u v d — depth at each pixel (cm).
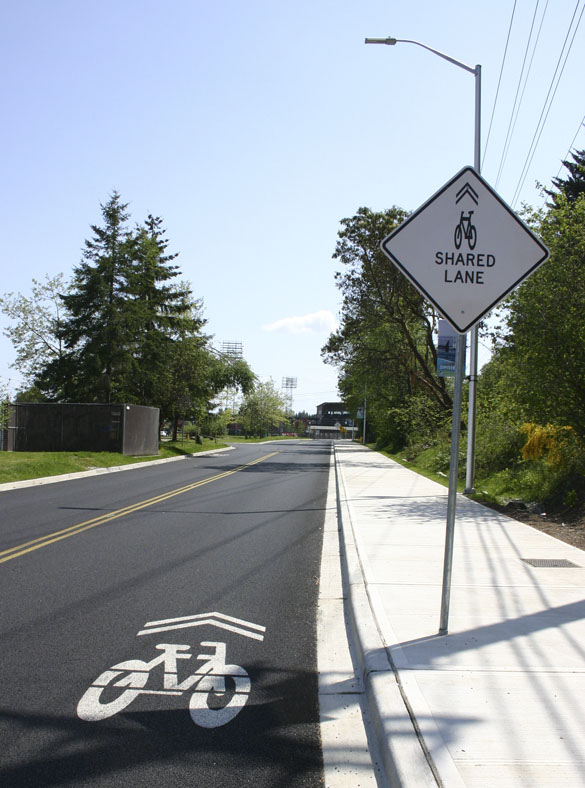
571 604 613
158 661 504
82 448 3097
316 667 499
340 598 705
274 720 405
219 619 619
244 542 1030
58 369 3969
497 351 1468
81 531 1103
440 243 515
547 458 1515
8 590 713
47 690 446
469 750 337
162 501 1552
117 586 737
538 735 354
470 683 424
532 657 472
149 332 4075
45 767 346
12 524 1173
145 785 330
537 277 1299
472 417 1634
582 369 1283
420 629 538
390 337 3916
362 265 3566
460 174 516
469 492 1631
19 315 4300
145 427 3400
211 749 368
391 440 5528
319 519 1302
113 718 405
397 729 360
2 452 2603
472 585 686
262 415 11081
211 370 4916
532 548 898
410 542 945
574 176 3116
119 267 3978
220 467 2886
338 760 357
